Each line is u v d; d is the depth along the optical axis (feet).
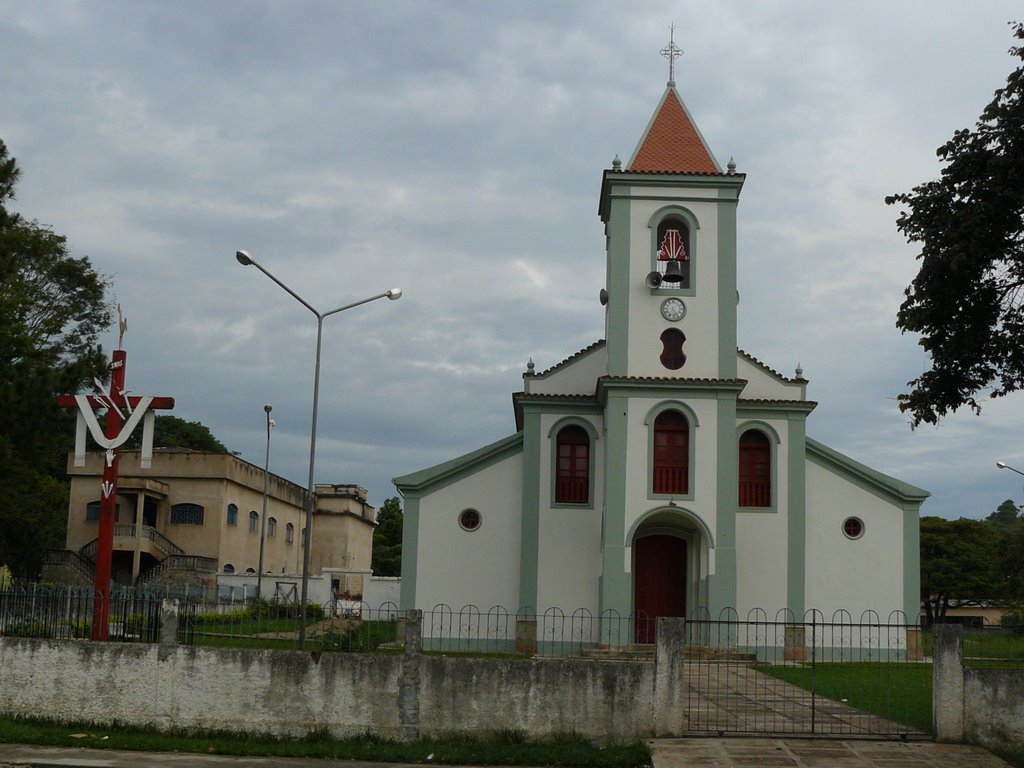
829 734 56.18
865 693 72.49
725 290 104.42
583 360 109.91
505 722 55.42
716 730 56.80
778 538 105.09
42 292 151.23
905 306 59.36
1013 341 58.08
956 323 58.70
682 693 55.83
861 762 51.31
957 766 50.83
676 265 103.50
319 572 211.61
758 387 108.68
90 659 57.93
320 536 213.05
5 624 61.31
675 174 105.70
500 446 107.65
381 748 54.49
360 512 222.89
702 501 100.01
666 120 110.11
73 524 169.68
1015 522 344.08
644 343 103.55
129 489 166.50
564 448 108.06
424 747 54.49
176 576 159.02
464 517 107.04
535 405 108.06
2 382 102.06
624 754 52.49
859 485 106.93
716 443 100.99
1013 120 56.49
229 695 56.75
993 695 55.11
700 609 100.58
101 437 68.23
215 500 171.94
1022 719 54.39
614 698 55.47
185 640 59.36
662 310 104.12
